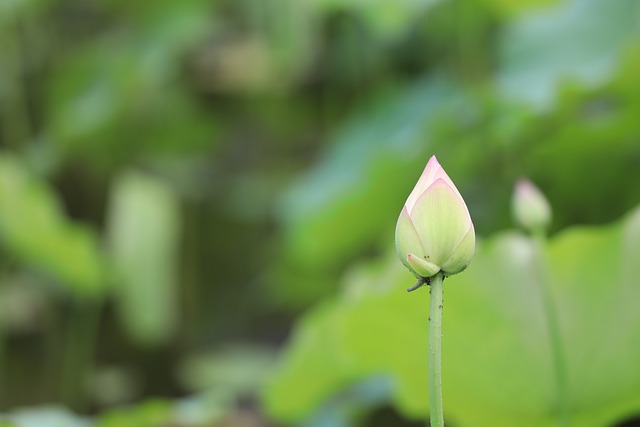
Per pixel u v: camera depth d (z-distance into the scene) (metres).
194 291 4.88
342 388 3.11
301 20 4.17
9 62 4.51
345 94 4.63
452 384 2.25
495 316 2.19
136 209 3.82
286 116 5.01
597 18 3.28
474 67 3.57
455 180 3.33
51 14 4.68
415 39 4.02
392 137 3.74
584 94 2.77
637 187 3.05
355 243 3.75
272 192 5.14
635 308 2.16
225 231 5.12
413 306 2.20
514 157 3.14
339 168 3.90
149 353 4.64
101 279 3.76
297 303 4.22
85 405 4.39
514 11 3.20
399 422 3.37
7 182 3.26
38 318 4.37
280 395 2.81
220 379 4.27
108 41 4.75
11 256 4.00
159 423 2.48
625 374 2.19
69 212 4.79
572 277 2.18
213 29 4.83
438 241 1.68
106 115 4.42
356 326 2.28
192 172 5.10
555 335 2.12
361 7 3.22
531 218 2.10
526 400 2.23
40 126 4.82
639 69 2.61
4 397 4.36
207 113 5.00
